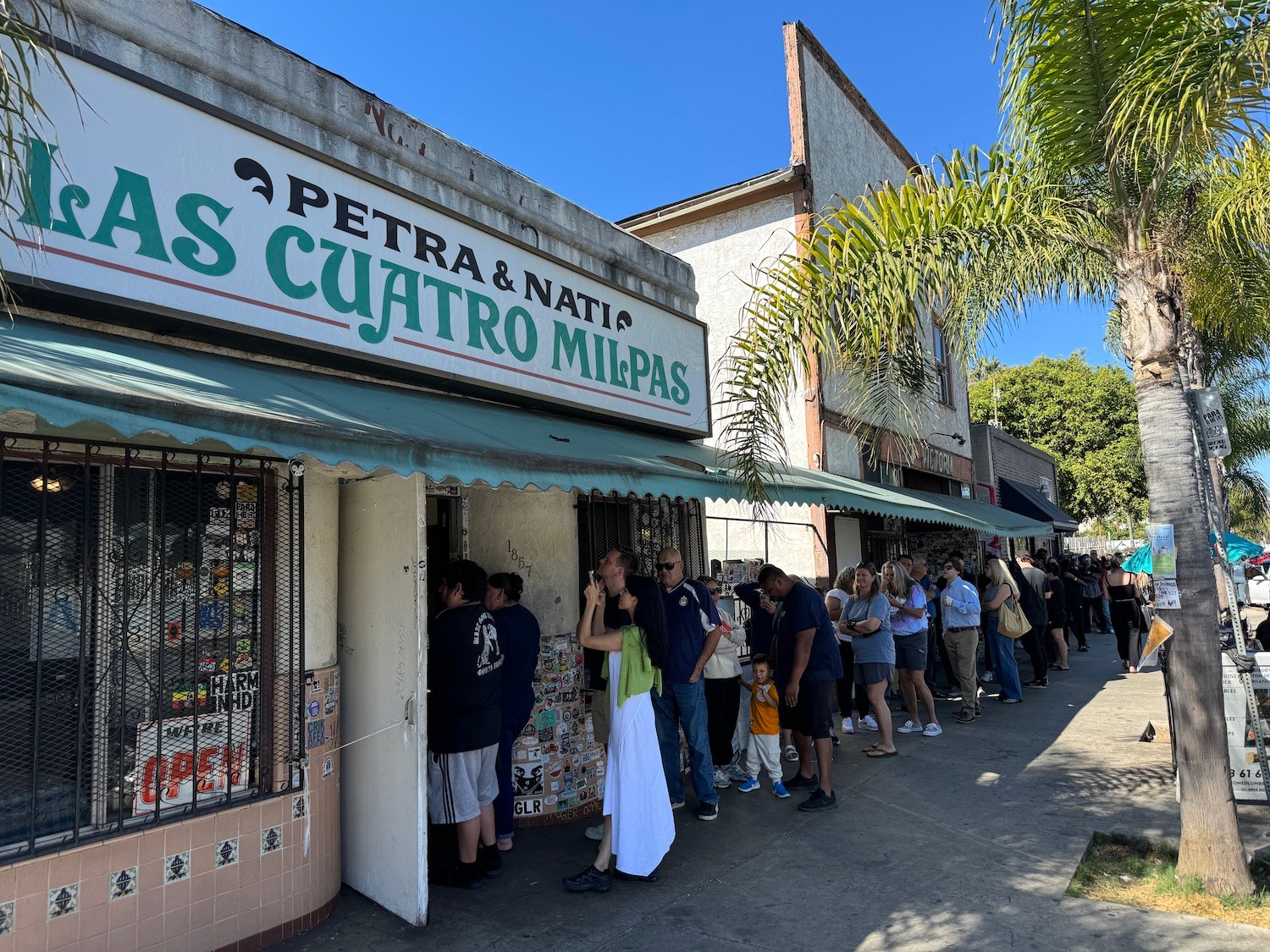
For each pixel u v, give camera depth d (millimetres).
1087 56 4535
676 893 4488
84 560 3287
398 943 3926
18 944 3035
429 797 4668
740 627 7129
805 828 5480
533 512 6070
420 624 4191
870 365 6457
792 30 11648
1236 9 4074
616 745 4617
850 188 12930
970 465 17875
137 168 3863
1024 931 3883
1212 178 5547
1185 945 3674
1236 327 7152
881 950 3764
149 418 2561
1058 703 9719
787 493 6477
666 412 7766
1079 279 5832
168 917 3486
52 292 3471
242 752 3867
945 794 6125
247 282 4289
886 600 7387
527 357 6148
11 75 2688
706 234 12359
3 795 3148
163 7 4168
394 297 5121
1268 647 6723
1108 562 18547
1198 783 4316
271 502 4055
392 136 5395
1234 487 16281
